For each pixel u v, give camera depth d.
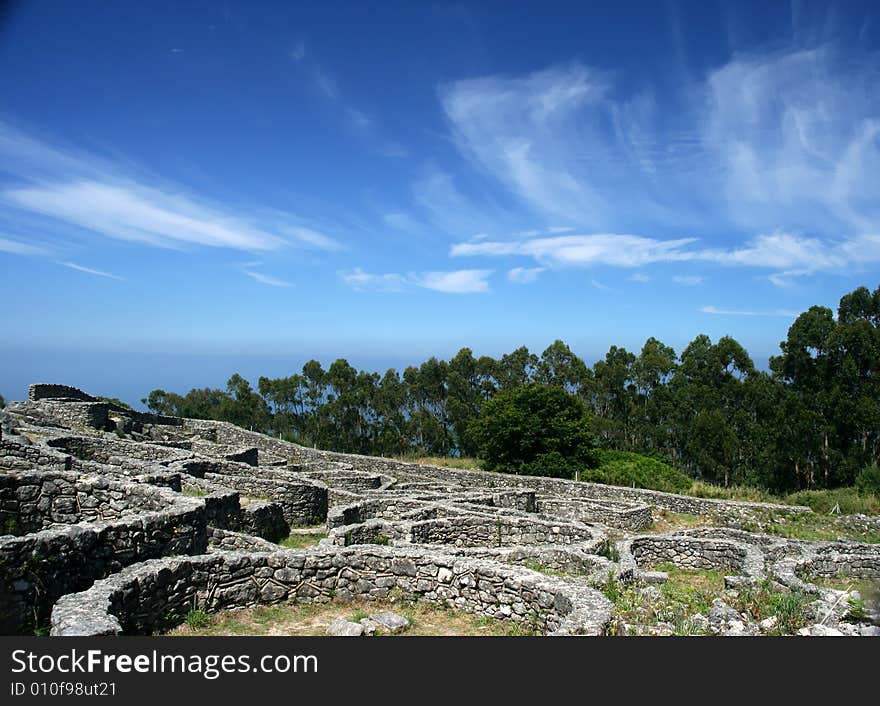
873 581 16.08
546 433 34.31
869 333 39.12
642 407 54.88
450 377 60.34
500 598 9.62
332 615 9.66
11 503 12.32
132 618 8.40
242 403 63.44
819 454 39.94
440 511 18.66
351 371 62.81
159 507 12.45
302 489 19.48
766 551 17.34
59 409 28.77
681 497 25.66
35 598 8.81
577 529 16.73
